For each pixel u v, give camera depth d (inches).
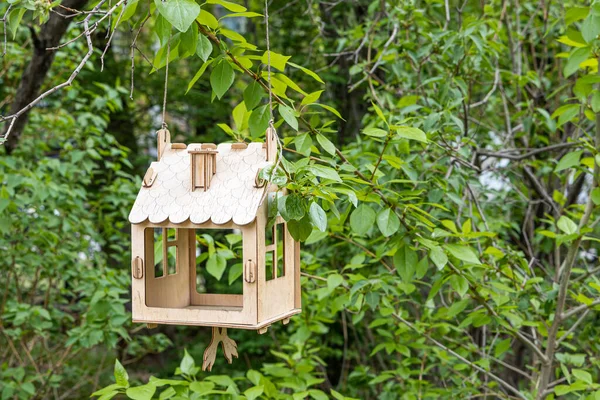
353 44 180.5
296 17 275.6
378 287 117.4
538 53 206.4
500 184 203.6
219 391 102.5
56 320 206.7
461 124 121.8
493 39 155.2
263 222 77.7
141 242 79.7
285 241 86.7
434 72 172.9
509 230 187.8
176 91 340.8
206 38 75.3
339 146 254.7
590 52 104.1
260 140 98.6
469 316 118.6
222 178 79.0
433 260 93.4
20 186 186.2
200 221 76.1
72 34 194.4
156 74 348.8
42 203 177.9
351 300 116.8
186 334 330.6
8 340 195.0
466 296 135.1
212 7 331.0
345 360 237.3
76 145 213.6
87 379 250.1
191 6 67.4
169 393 101.5
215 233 273.9
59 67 203.0
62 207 190.5
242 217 75.3
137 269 79.9
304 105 85.0
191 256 92.4
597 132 112.5
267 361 287.4
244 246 76.6
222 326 78.0
